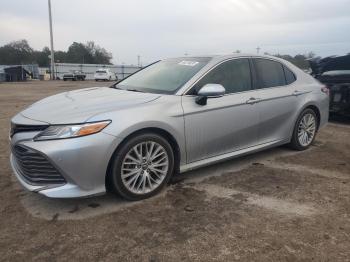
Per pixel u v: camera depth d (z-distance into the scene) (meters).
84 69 65.69
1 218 3.62
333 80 8.42
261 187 4.42
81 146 3.50
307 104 5.78
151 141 3.98
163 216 3.66
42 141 3.53
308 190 4.34
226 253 3.04
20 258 2.98
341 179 4.74
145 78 5.06
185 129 4.24
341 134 7.39
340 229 3.43
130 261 2.94
